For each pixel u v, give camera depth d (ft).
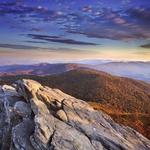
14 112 48.49
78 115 52.03
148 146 47.96
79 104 58.44
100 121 53.36
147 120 116.06
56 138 38.78
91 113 55.47
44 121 43.27
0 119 49.01
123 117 119.03
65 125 44.60
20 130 41.83
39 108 48.55
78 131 43.73
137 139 50.96
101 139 43.34
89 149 38.47
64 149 36.47
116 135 48.39
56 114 48.73
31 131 41.93
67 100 58.03
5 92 58.23
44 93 56.95
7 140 43.42
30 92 55.06
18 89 60.18
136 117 119.34
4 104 52.80
